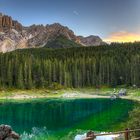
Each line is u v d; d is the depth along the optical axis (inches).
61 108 4918.8
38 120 3425.2
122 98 6756.9
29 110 4722.0
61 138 2341.3
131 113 1990.7
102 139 2101.4
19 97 7667.3
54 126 2950.3
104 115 3563.0
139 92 7460.6
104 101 6176.2
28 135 2468.0
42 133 2566.4
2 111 4591.5
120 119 3058.6
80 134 2454.5
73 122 3186.5
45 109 4837.6
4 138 1354.6
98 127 2755.9
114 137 2090.3
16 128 2837.1
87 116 3622.0
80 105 5374.0
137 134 1605.6
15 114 4128.9
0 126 1379.2
